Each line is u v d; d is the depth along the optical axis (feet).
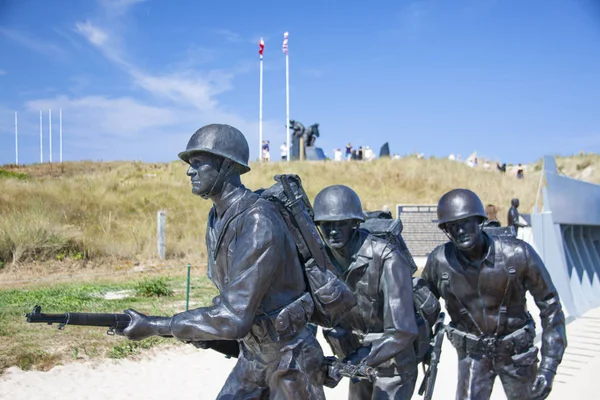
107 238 54.95
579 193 40.40
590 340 30.01
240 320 10.15
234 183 11.08
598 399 21.35
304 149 124.98
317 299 11.60
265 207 10.86
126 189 75.51
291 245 11.19
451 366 24.90
